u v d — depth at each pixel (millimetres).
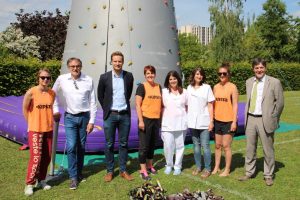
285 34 48688
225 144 5523
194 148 5652
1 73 14203
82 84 5016
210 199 4254
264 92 5090
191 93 5520
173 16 8641
